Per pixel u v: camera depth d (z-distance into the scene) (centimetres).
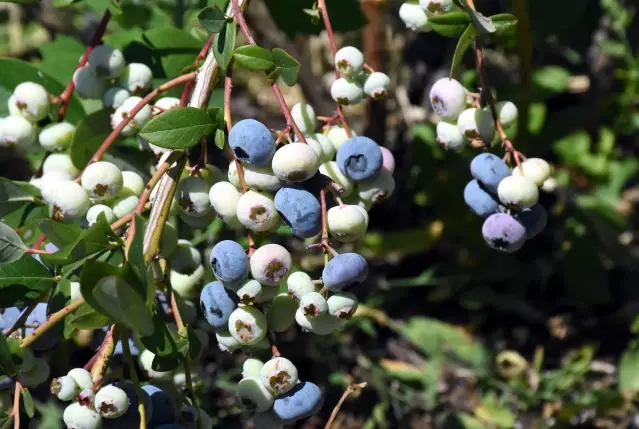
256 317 76
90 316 75
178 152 78
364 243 106
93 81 85
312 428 100
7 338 78
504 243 80
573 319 106
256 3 118
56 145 85
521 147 101
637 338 104
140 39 90
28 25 128
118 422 76
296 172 75
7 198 83
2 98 88
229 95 79
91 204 80
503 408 99
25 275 79
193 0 101
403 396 100
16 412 76
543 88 107
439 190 106
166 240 79
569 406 97
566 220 106
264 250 75
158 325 77
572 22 101
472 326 106
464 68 107
